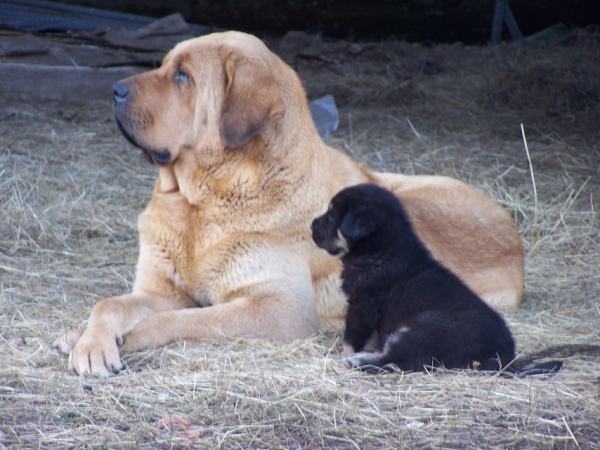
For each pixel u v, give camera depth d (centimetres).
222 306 720
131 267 954
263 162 745
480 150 1421
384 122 1584
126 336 673
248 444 513
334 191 794
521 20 2397
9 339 693
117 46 1873
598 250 1037
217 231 749
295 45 2188
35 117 1476
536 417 553
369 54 2116
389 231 681
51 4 2144
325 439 523
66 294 843
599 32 2228
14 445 495
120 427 531
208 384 603
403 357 638
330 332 785
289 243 760
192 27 2239
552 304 855
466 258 855
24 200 1106
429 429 537
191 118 748
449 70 1955
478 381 606
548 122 1566
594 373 634
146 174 1284
